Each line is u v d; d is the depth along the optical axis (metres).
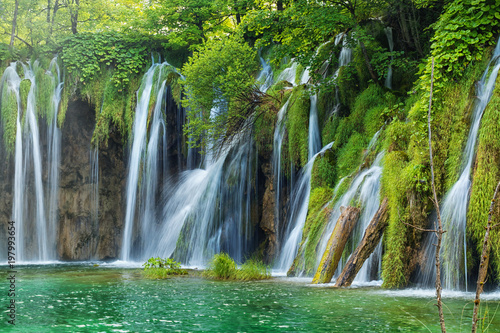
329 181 14.89
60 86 23.45
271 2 23.47
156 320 6.89
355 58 16.64
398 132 12.02
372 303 8.21
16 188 22.28
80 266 18.80
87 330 6.31
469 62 10.97
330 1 17.06
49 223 23.39
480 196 9.33
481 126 9.68
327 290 9.92
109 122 23.69
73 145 24.17
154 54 25.30
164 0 24.47
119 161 24.41
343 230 11.52
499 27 10.88
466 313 7.28
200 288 10.36
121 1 27.84
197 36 24.84
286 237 16.72
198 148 23.00
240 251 18.80
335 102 16.94
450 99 10.95
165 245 21.58
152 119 22.89
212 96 18.48
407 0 16.39
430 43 15.79
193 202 20.25
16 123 22.19
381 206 11.05
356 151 14.30
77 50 23.75
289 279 12.27
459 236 9.85
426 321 6.69
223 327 6.43
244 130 18.72
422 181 10.49
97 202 24.23
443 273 10.04
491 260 9.28
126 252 23.02
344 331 6.12
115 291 10.01
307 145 16.58
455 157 10.38
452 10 11.45
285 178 17.39
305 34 17.58
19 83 22.72
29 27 25.12
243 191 18.88
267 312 7.43
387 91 15.21
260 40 18.62
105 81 24.06
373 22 17.69
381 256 11.49
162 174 23.08
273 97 18.59
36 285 11.24
